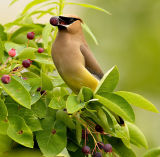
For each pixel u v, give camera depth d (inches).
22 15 382.6
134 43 706.8
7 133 276.2
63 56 336.5
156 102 707.4
